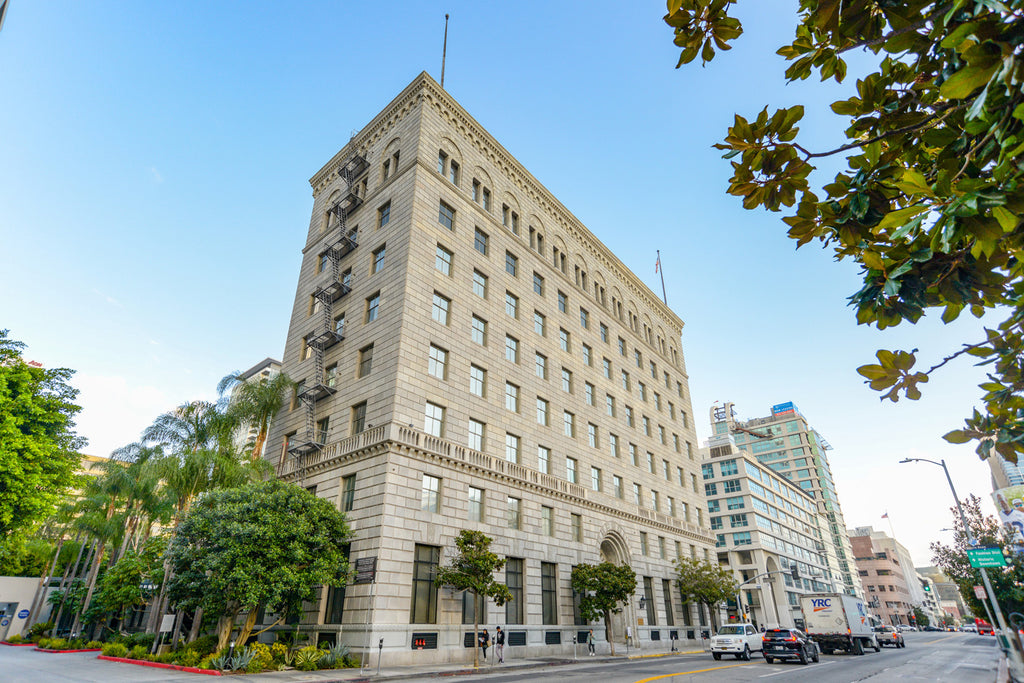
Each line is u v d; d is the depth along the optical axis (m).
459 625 27.44
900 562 155.25
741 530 79.56
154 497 38.69
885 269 3.71
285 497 24.89
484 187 41.50
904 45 3.48
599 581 33.09
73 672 21.17
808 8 3.76
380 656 23.25
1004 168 2.73
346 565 25.09
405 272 32.12
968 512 41.62
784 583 81.25
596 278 52.66
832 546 115.81
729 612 64.62
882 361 4.13
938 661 30.23
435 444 29.73
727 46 3.99
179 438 33.12
